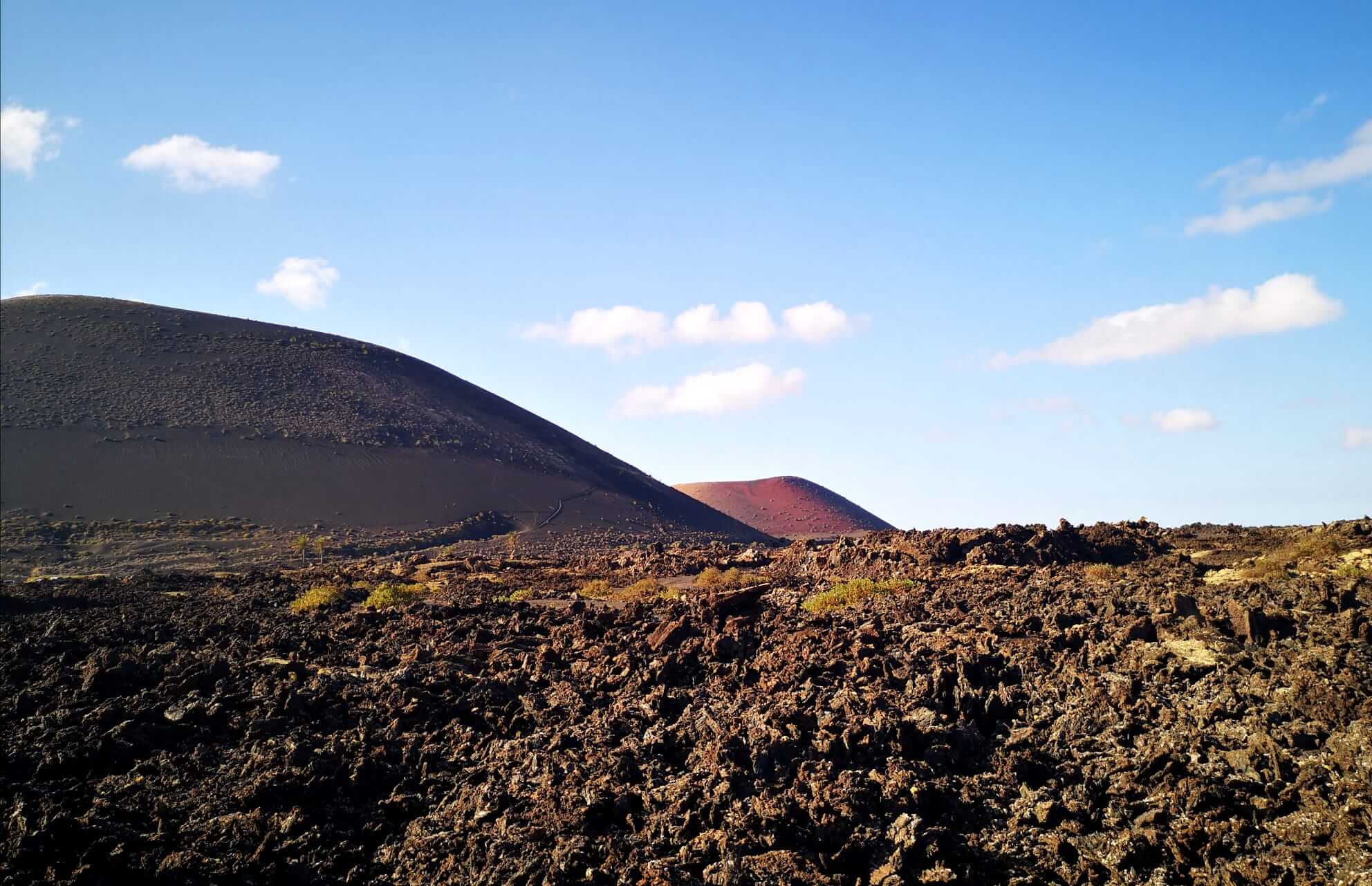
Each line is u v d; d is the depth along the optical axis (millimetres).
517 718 19578
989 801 16125
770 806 15203
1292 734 16406
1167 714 17828
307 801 15914
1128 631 21406
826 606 29922
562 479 126688
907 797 15766
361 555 81438
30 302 131625
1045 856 14789
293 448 105375
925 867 14469
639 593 39969
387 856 14617
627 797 15672
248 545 79688
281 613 32094
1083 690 19219
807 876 13820
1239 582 26859
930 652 22141
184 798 15656
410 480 106938
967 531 41750
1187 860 14367
